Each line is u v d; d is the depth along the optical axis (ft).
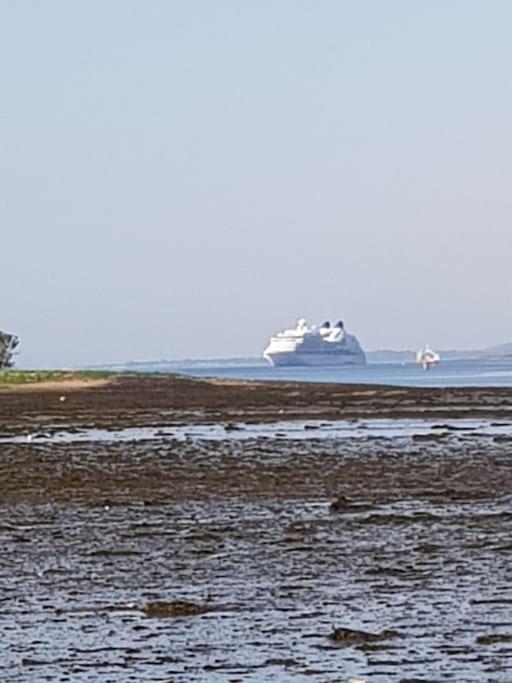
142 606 52.19
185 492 98.58
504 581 55.57
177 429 183.32
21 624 49.01
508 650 42.96
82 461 128.26
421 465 118.73
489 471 111.55
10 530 77.41
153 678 40.68
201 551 67.00
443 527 74.43
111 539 72.43
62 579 59.11
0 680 40.65
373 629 46.73
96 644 45.44
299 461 125.08
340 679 40.01
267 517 81.71
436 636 45.32
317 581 57.00
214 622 48.80
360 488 99.50
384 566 60.64
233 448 143.33
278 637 45.98
